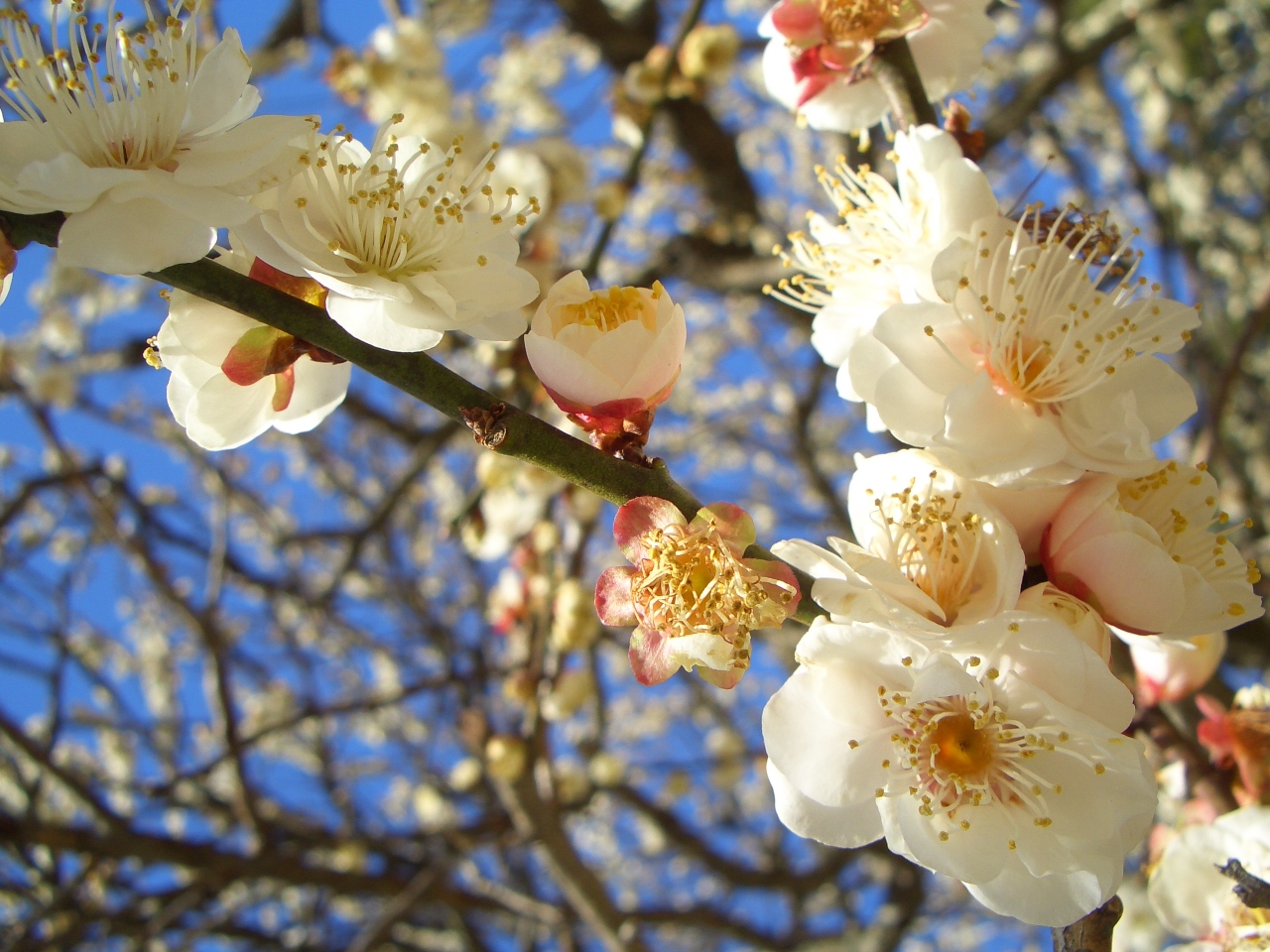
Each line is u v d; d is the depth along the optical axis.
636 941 0.21
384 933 0.27
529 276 0.10
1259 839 0.13
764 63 0.14
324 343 0.10
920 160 0.11
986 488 0.10
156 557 0.35
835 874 0.37
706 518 0.09
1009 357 0.10
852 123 0.14
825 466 0.53
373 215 0.10
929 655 0.09
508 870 0.37
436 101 0.30
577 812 0.34
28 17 0.10
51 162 0.09
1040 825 0.10
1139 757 0.09
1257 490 0.38
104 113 0.10
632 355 0.10
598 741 0.34
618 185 0.25
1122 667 0.16
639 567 0.09
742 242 0.39
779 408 0.50
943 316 0.10
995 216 0.11
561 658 0.22
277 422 0.11
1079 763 0.10
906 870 0.39
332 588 0.31
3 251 0.09
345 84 0.31
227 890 0.32
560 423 0.22
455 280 0.10
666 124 0.41
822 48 0.14
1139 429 0.10
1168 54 0.41
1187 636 0.10
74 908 0.29
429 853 0.31
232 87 0.10
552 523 0.24
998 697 0.10
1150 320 0.11
